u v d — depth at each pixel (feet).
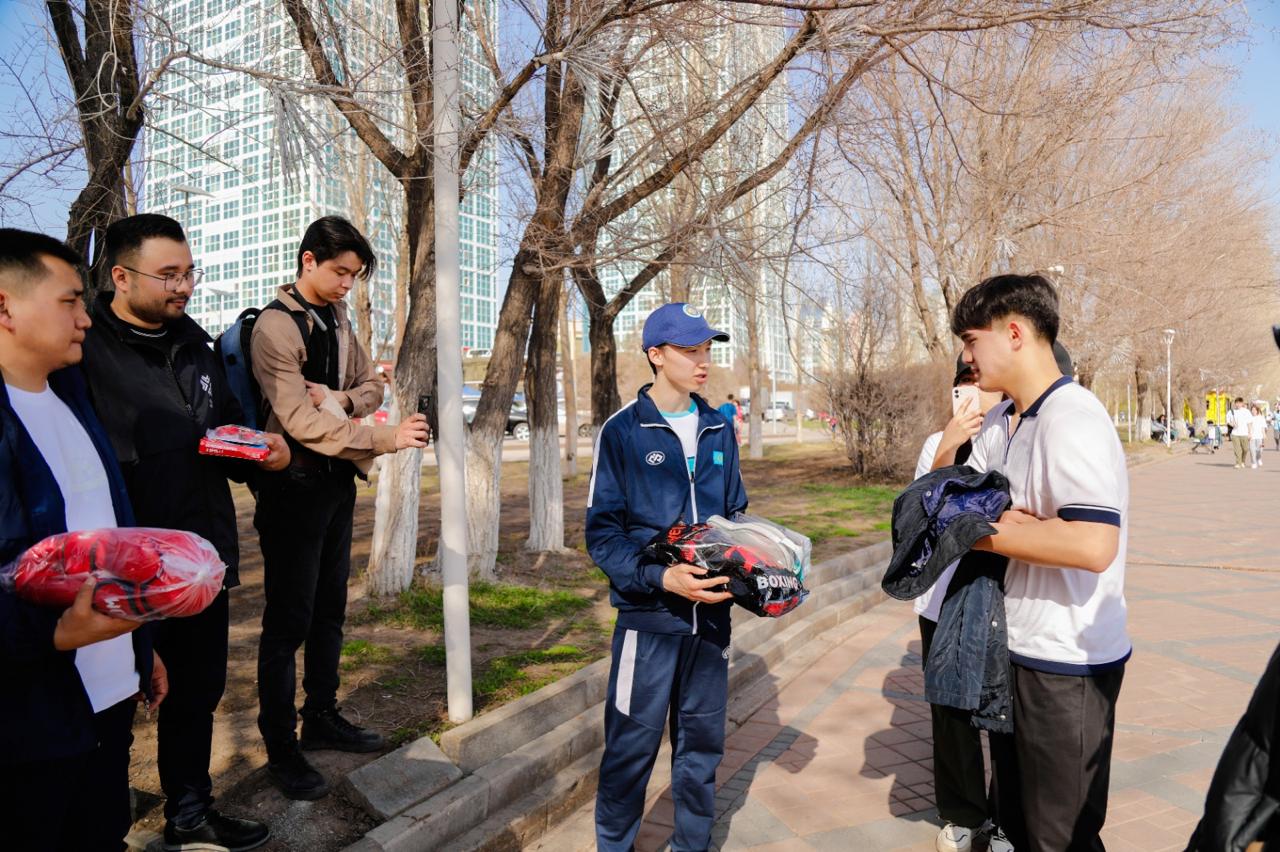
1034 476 7.85
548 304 24.85
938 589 10.82
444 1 12.36
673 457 9.52
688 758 9.53
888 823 11.39
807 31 17.81
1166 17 17.87
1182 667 17.90
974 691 8.02
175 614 5.88
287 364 10.12
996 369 8.30
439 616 17.34
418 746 10.89
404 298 36.65
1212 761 13.08
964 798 10.00
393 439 10.38
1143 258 43.83
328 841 9.33
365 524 31.17
